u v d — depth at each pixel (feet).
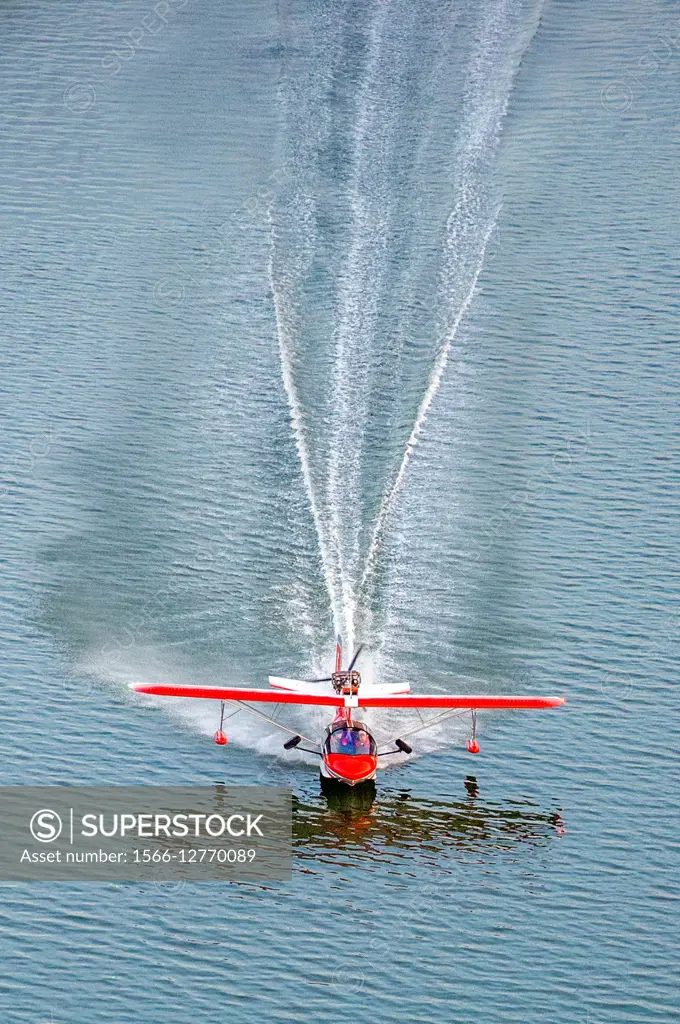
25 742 500.33
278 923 433.07
